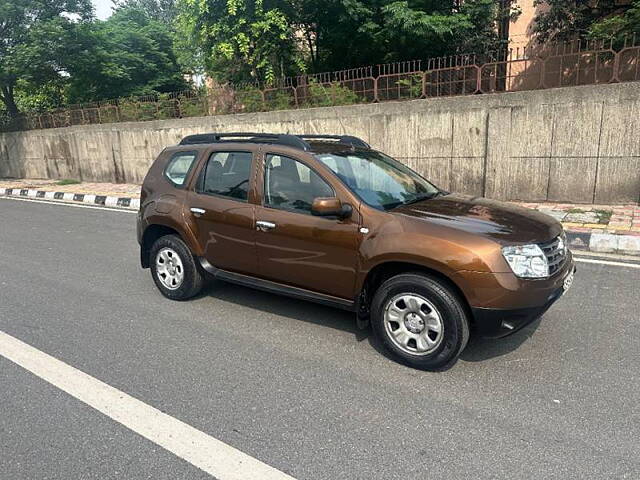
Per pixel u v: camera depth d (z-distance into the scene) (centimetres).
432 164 986
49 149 1773
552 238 344
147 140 1479
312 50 1639
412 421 283
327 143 448
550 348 369
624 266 559
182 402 307
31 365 359
